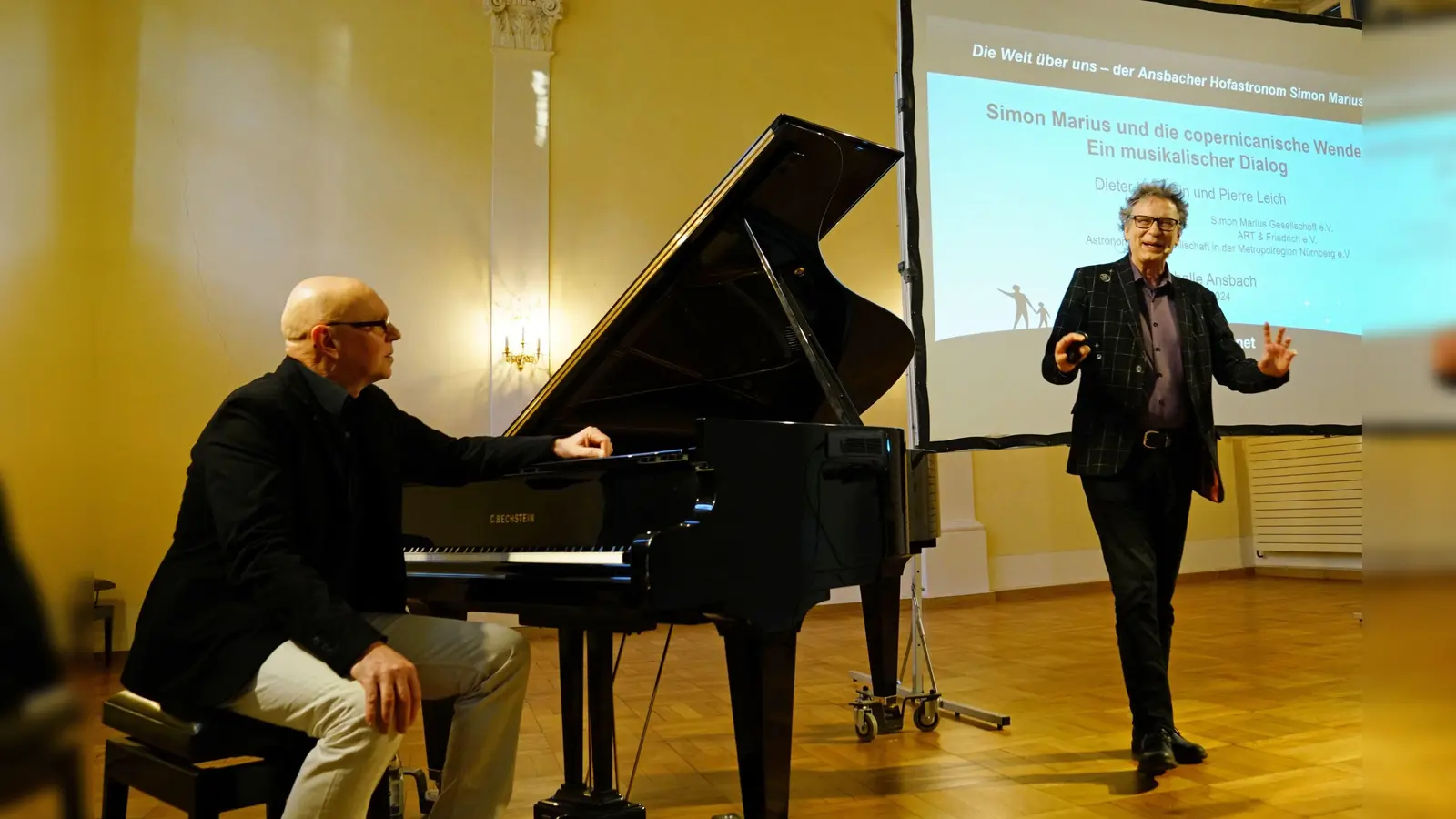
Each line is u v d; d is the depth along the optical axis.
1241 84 4.25
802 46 7.14
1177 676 4.11
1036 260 3.89
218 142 5.97
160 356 5.77
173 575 1.75
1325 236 4.30
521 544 2.23
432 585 2.25
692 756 3.10
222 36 6.04
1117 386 2.80
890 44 7.32
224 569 1.73
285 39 6.15
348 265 6.14
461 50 6.48
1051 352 2.93
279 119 6.10
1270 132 4.27
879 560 2.17
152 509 5.67
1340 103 4.40
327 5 6.24
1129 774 2.71
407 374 6.21
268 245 6.02
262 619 1.69
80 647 0.61
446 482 2.31
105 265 5.66
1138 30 4.12
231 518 1.66
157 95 5.88
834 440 2.11
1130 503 2.81
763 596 1.92
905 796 2.58
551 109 6.60
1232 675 4.09
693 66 6.91
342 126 6.21
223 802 1.64
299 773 1.61
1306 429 4.13
